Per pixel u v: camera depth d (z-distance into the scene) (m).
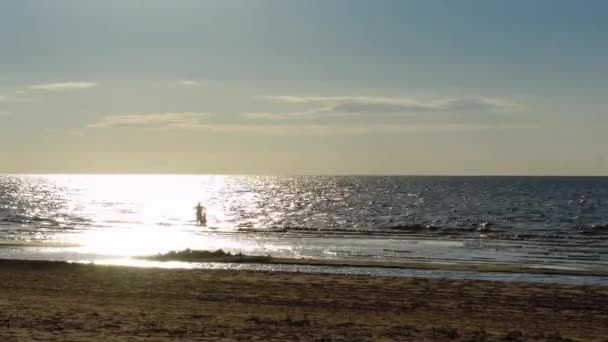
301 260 32.16
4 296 19.67
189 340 12.62
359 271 28.86
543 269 29.23
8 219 66.06
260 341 12.73
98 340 12.32
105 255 35.09
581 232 52.94
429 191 147.00
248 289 21.56
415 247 40.72
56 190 166.12
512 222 65.00
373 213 79.81
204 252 34.12
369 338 13.42
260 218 71.50
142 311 16.69
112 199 120.12
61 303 18.03
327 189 165.62
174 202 109.25
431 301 19.64
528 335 14.34
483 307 18.70
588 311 18.23
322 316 16.80
